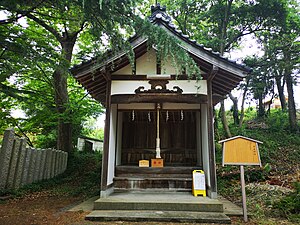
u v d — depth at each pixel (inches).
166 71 225.3
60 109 378.0
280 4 407.5
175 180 234.2
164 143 302.5
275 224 148.4
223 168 348.2
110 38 139.9
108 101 216.7
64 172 383.6
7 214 165.9
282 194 216.7
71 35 394.3
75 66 201.0
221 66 203.3
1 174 227.0
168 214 161.5
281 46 418.9
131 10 123.7
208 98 215.2
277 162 361.1
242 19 448.5
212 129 209.8
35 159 294.7
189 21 486.3
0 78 213.8
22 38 182.5
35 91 350.0
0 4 130.0
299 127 486.6
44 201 221.9
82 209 182.1
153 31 130.3
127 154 299.1
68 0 123.6
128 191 230.4
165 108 277.4
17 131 434.6
